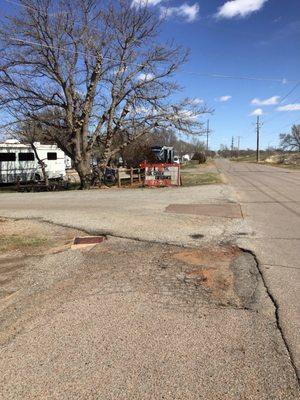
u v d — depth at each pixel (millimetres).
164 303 5031
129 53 24516
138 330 4305
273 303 4949
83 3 22875
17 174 28344
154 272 6289
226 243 8125
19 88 22781
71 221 10742
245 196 16812
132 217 11242
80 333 4273
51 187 25047
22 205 14609
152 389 3295
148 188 21656
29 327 4469
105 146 25094
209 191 19172
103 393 3262
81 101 24438
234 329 4277
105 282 5852
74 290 5562
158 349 3904
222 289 5504
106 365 3652
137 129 25641
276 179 28875
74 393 3271
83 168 24281
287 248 7605
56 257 7281
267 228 9562
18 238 8914
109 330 4320
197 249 7703
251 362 3641
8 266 6887
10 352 3943
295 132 136000
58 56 22719
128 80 24578
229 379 3400
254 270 6316
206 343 3998
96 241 8461
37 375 3531
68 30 22812
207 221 10578
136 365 3639
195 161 90312
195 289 5520
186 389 3285
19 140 26938
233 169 50625
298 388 3268
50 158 30156
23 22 21859
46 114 24047
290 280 5789
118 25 23812
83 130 24109
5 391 3326
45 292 5539
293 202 14539
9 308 5039
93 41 23281
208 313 4707
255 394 3207
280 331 4207
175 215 11562
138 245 8062
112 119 24859
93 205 14094
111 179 25609
